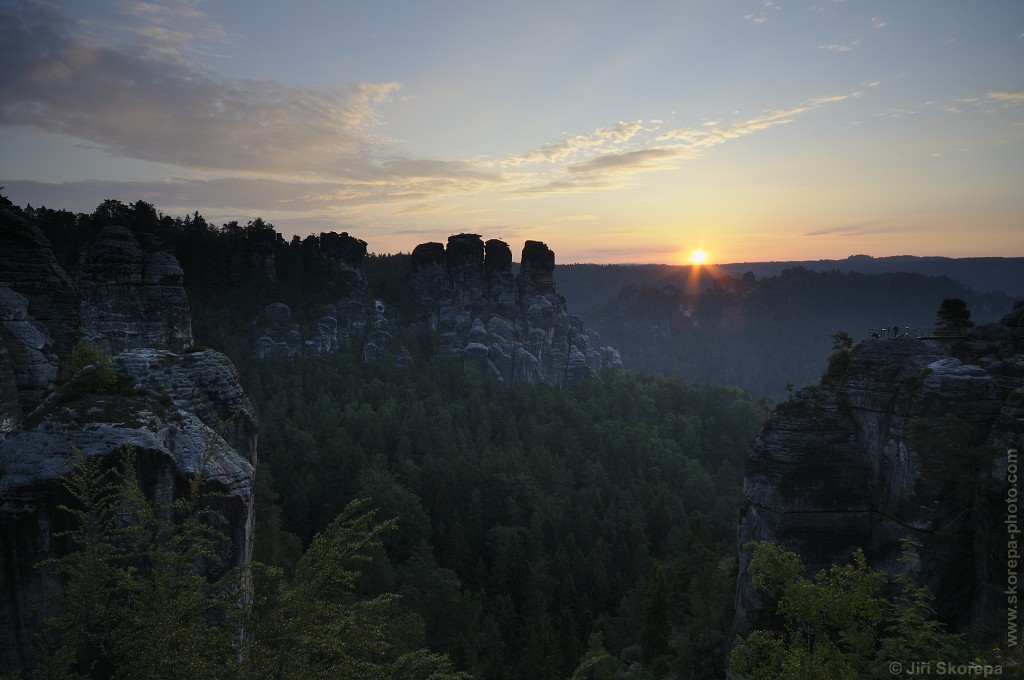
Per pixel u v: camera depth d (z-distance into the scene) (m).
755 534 38.06
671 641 46.72
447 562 73.75
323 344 153.75
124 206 118.88
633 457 116.69
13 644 19.97
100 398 24.20
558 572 75.38
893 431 35.00
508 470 95.88
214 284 158.88
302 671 15.45
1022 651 20.83
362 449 95.31
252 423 30.94
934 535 32.16
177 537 17.23
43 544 20.56
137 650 15.43
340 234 188.50
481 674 50.69
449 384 142.88
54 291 48.41
